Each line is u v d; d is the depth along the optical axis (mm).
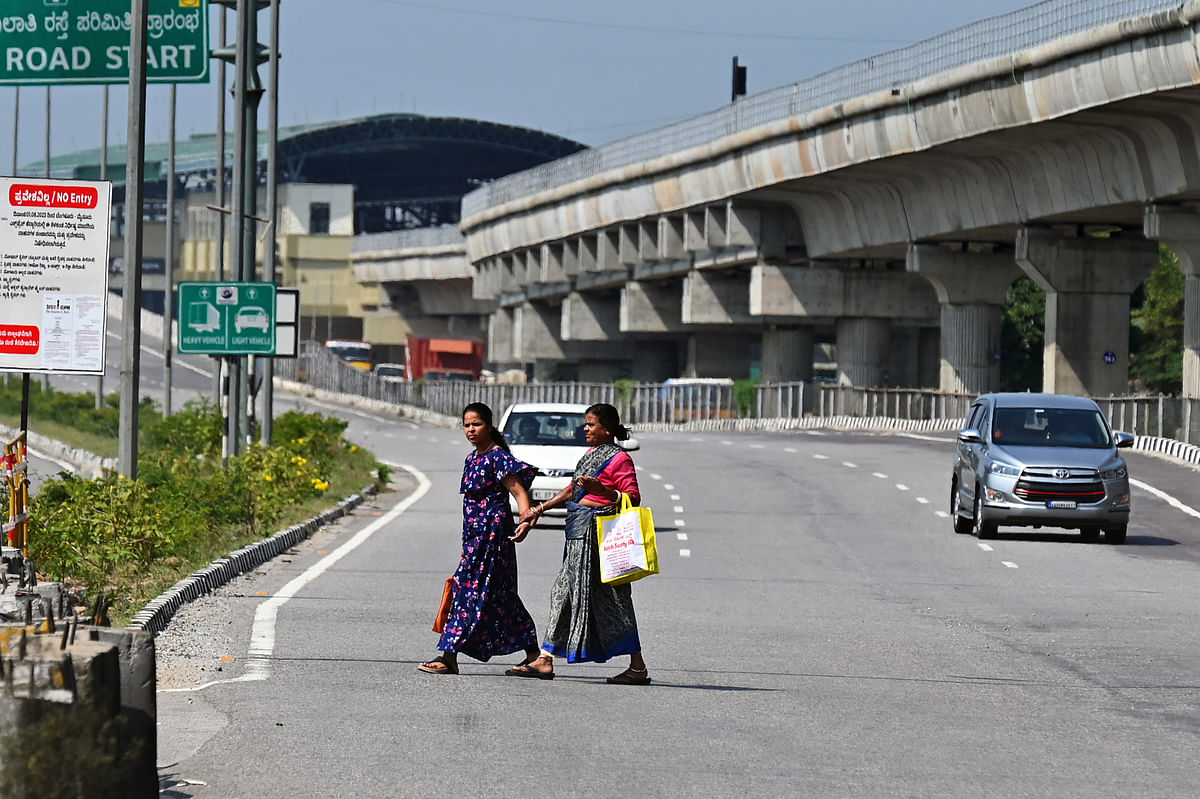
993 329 161000
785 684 30578
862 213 164125
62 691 16656
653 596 45562
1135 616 42156
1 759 16438
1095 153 120250
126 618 34656
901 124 131500
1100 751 24469
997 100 116750
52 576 39938
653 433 170250
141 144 45938
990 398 67875
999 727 26344
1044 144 124125
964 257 158375
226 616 38594
